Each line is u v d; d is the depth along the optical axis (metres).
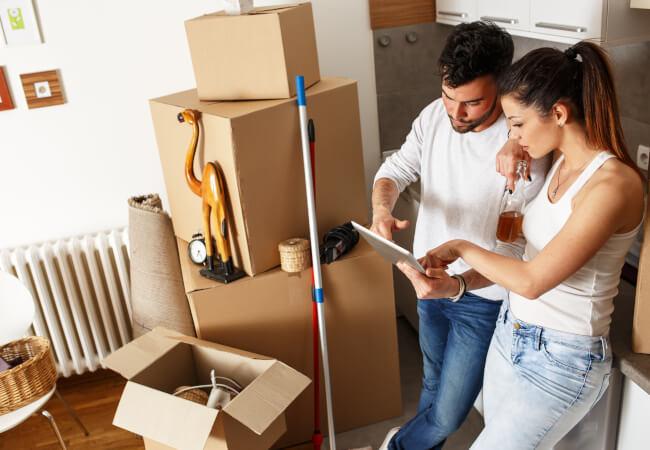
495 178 1.85
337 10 2.77
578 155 1.43
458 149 1.91
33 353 2.41
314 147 2.19
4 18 2.54
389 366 2.48
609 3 1.76
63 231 2.88
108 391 2.94
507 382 1.64
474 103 1.76
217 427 1.86
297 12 2.16
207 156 2.20
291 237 2.30
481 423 2.50
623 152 1.39
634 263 2.02
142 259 2.46
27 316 2.43
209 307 2.21
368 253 2.30
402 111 2.98
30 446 2.63
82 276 2.77
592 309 1.49
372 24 2.81
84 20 2.61
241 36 2.13
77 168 2.80
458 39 1.72
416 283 1.71
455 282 1.75
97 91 2.72
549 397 1.55
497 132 1.83
